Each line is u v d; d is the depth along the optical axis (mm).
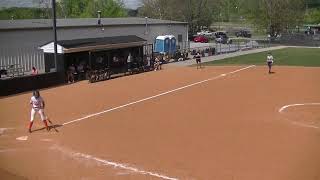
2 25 42531
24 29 42188
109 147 18500
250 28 121375
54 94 32812
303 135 19875
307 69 46281
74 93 33125
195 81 38469
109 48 43719
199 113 25000
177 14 95188
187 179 14648
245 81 38062
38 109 21484
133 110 26188
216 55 63062
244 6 110250
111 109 26562
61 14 92562
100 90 34344
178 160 16625
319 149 17594
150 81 39188
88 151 18000
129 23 55406
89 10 89250
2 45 40469
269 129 21031
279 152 17281
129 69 45344
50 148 18594
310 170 15133
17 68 40750
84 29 48344
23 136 20531
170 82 38188
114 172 15508
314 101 28266
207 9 101375
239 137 19656
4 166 16312
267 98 29547
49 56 41031
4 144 19297
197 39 84875
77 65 41406
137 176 15055
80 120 23656
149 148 18234
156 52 56250
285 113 24703
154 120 23391
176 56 57125
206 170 15445
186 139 19500
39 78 36344
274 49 72125
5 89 33219
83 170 15797
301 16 93750
